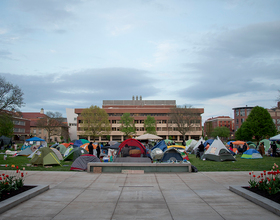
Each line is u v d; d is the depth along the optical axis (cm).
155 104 9612
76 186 928
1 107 3588
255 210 621
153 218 565
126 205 674
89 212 610
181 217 571
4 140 3703
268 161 1925
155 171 1262
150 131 6950
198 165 1634
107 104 9575
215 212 607
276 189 701
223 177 1120
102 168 1266
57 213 599
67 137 7662
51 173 1216
